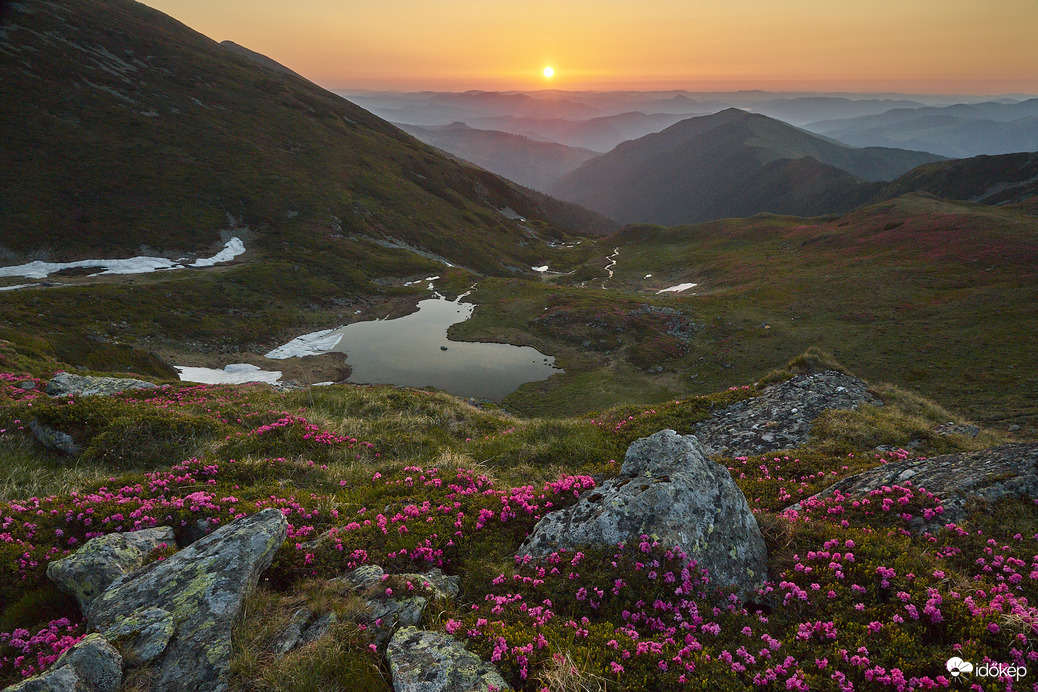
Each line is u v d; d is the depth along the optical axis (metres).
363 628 6.50
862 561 7.53
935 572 6.98
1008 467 9.12
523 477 14.13
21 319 58.38
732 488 9.05
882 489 9.70
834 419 16.17
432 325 81.94
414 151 189.12
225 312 77.12
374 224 125.44
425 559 8.62
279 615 6.77
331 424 18.34
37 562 8.34
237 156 127.56
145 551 8.38
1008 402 39.06
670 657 6.07
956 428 16.80
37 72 121.25
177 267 88.56
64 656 5.53
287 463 13.70
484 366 65.56
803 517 9.26
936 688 5.32
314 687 5.55
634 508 8.37
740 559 7.98
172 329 68.88
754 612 7.23
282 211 116.00
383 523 9.61
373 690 5.54
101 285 72.00
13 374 25.89
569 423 19.28
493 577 7.95
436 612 6.90
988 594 6.68
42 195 93.56
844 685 5.45
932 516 8.68
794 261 97.06
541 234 185.25
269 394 25.17
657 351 65.75
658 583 7.39
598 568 7.73
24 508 10.04
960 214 90.44
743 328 68.31
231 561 7.16
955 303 59.78
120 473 13.93
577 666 5.74
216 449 14.88
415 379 61.28
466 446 17.95
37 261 81.81
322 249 106.06
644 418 19.20
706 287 98.88
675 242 150.38
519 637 6.21
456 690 5.36
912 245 84.25
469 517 9.99
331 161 145.38
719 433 17.55
